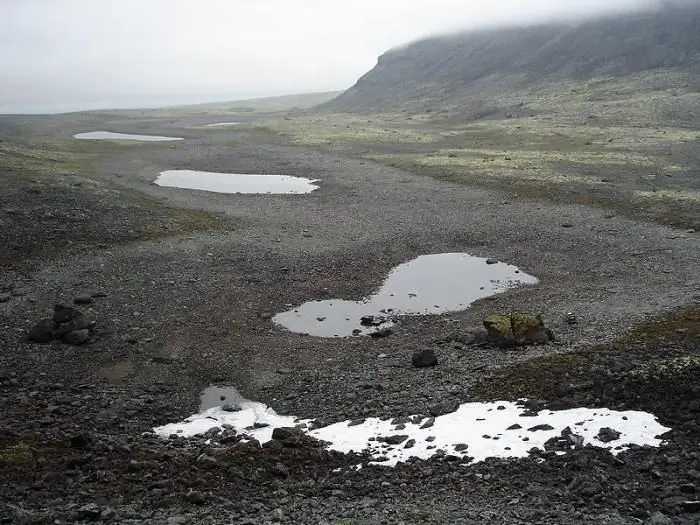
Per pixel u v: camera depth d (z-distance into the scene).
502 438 18.09
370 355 27.70
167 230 48.47
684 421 17.61
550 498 14.39
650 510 13.43
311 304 34.78
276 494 15.54
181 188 68.62
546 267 39.62
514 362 24.05
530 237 46.34
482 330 28.31
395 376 24.78
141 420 22.06
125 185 68.69
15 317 31.22
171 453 18.45
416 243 46.16
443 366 25.11
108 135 145.75
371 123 149.88
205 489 15.92
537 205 56.44
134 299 34.50
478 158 83.75
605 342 25.17
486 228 49.38
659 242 43.12
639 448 16.47
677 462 15.44
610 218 50.59
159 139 131.62
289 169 83.06
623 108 120.81
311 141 111.31
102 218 49.25
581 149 86.56
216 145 110.75
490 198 60.31
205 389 25.23
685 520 12.77
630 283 35.19
